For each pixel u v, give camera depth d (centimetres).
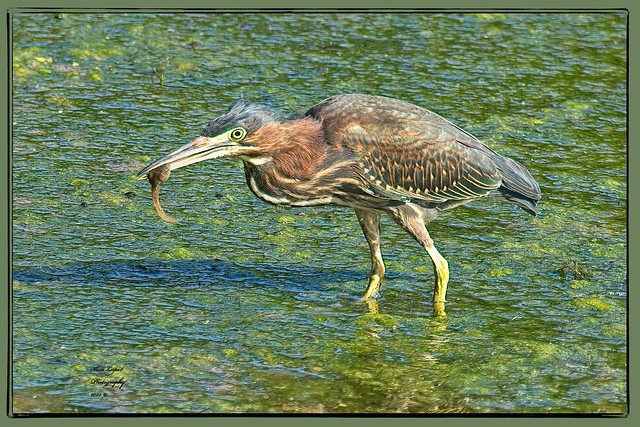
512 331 1426
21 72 2027
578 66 2184
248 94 1998
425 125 1479
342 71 2098
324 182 1460
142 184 1733
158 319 1415
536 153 1881
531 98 2061
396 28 2286
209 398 1262
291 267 1560
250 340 1382
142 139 1847
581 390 1307
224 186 1758
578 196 1767
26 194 1677
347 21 2306
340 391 1288
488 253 1611
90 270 1516
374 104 1476
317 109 1475
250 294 1486
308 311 1454
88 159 1784
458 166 1485
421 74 2108
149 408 1237
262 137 1424
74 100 1955
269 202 1479
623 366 1357
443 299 1485
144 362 1327
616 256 1608
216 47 2169
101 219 1636
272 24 2277
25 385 1273
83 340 1362
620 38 2300
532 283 1538
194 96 1991
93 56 2105
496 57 2194
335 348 1375
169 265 1543
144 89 2008
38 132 1847
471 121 1959
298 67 2105
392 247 1631
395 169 1465
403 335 1410
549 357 1373
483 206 1741
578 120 1998
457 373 1334
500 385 1315
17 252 1539
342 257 1593
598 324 1446
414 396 1287
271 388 1288
